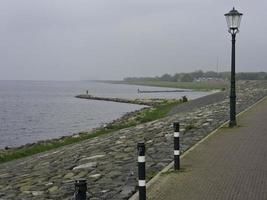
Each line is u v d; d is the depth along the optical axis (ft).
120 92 527.81
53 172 45.34
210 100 163.63
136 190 32.53
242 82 282.97
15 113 222.28
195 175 34.63
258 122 69.41
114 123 137.80
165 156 44.34
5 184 43.55
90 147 62.03
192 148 47.01
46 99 368.27
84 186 18.29
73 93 519.19
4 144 117.29
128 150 52.21
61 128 155.33
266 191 29.09
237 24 63.05
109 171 40.40
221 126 65.41
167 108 164.45
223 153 43.57
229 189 29.96
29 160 65.26
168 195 29.22
